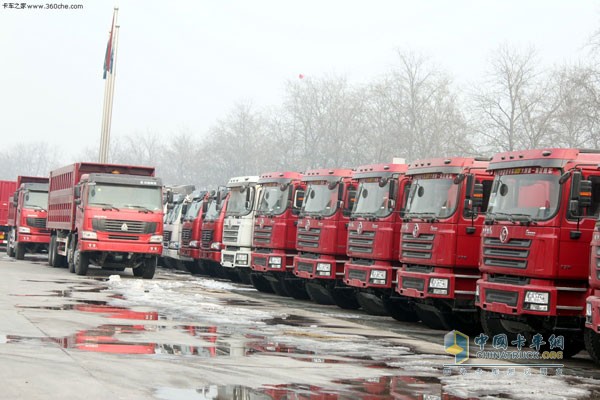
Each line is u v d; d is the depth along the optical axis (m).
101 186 30.88
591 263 14.77
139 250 30.83
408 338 17.75
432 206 19.66
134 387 10.38
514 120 56.94
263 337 16.20
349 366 13.25
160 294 24.39
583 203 15.80
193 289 27.75
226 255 31.11
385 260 22.03
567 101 45.56
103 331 15.52
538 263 16.09
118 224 30.67
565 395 11.70
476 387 12.00
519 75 56.72
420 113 66.38
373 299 23.34
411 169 20.61
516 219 16.58
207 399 9.98
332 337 16.94
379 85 68.00
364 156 74.12
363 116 74.50
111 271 35.81
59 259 36.81
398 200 22.03
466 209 18.86
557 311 16.05
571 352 16.97
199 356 13.21
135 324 16.92
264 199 28.98
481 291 17.36
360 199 23.22
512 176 17.16
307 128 80.31
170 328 16.61
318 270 25.03
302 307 24.73
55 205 37.22
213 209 35.44
